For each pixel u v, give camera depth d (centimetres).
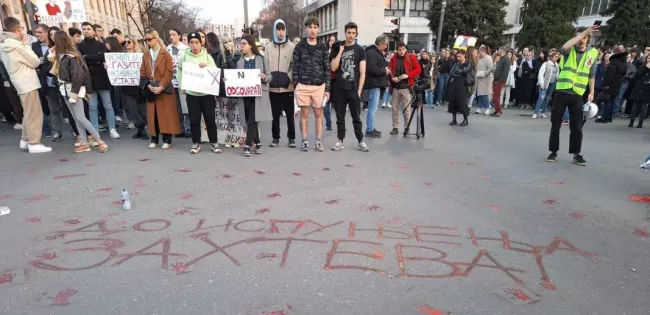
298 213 377
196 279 266
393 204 404
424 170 530
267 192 432
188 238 323
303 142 627
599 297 254
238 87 556
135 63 658
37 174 487
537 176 511
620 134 811
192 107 577
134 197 412
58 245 309
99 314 229
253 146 643
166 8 3109
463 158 599
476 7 2495
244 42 584
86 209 379
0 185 446
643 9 2230
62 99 664
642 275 281
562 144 708
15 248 304
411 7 3716
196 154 595
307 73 588
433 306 241
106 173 493
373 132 754
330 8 4466
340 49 596
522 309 240
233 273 273
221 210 381
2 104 819
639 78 867
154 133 616
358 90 614
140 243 314
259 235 330
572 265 293
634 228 357
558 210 397
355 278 270
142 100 658
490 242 326
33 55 571
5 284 257
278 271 277
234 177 483
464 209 394
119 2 3566
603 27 2406
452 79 891
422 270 281
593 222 369
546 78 1009
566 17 2419
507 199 425
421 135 764
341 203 404
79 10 837
